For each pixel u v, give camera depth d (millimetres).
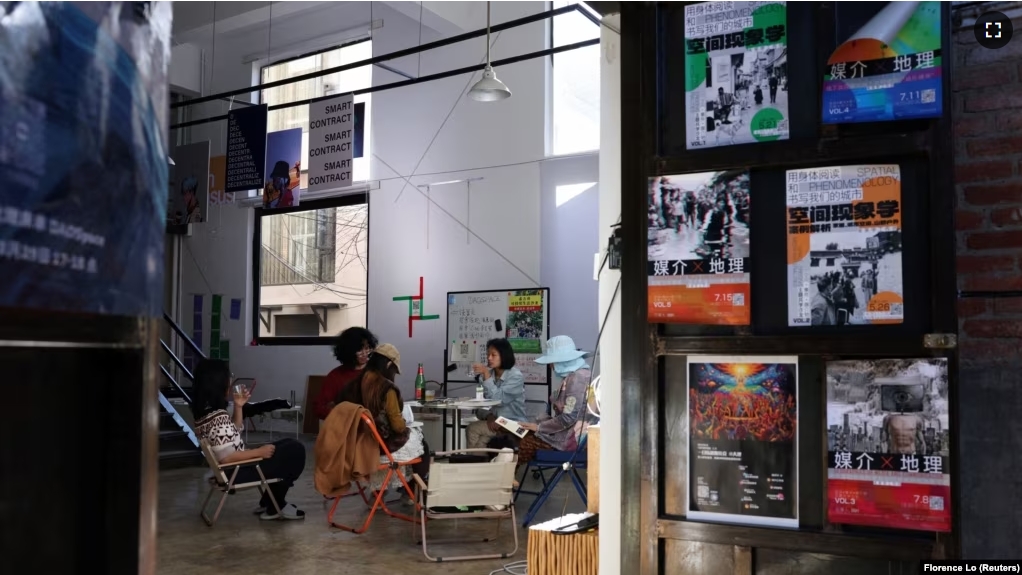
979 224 2439
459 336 8711
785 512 2283
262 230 11266
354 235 10633
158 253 819
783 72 2322
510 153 8703
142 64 789
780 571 2275
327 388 6254
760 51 2348
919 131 2172
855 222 2236
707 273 2346
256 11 10172
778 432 2297
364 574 4121
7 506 602
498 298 8500
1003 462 2396
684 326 2408
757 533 2279
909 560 2139
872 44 2197
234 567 4254
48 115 643
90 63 696
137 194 771
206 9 10180
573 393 5262
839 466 2205
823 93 2236
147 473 762
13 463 607
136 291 765
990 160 2434
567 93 8477
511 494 4477
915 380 2148
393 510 5723
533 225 8500
